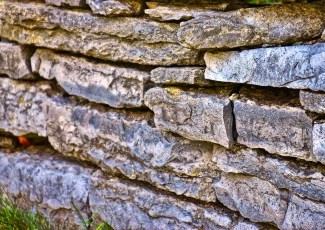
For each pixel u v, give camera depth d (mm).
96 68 1832
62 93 1966
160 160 1754
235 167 1632
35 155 2068
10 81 2055
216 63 1599
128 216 1847
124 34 1747
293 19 1499
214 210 1714
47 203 2004
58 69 1929
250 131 1584
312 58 1447
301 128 1499
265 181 1598
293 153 1527
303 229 1549
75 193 1938
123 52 1768
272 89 1594
